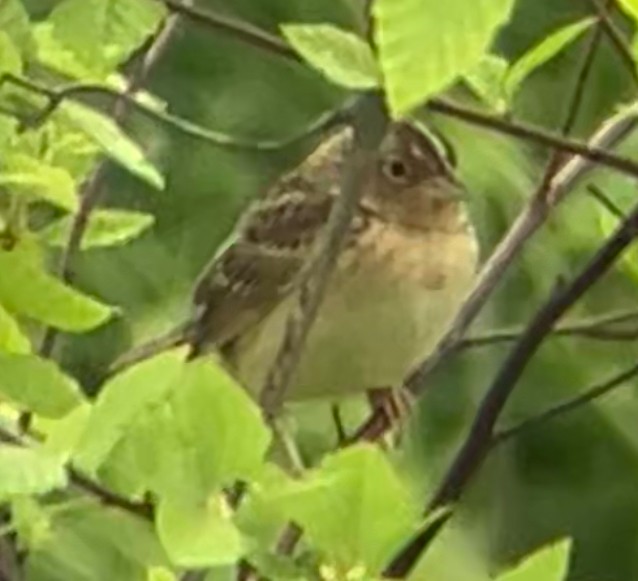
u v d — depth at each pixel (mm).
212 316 11367
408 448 12375
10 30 7562
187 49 12305
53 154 7609
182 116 12234
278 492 5984
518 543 14719
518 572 6082
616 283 11500
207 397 5898
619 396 14367
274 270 11250
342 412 11195
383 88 6129
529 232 9047
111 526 9695
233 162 12180
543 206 9000
